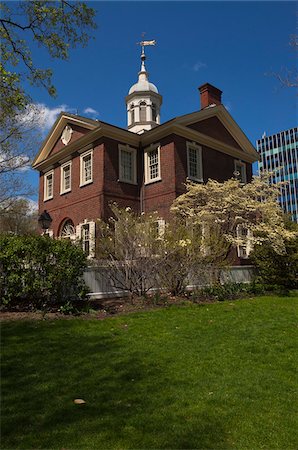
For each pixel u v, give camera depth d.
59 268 9.32
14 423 3.71
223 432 3.64
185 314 9.41
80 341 6.72
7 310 9.02
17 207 27.00
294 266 15.95
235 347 6.67
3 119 13.84
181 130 18.86
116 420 3.80
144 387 4.71
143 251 11.09
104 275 11.73
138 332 7.52
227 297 12.72
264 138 95.62
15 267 8.99
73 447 3.30
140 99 26.25
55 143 23.08
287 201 87.88
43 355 5.89
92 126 19.36
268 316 9.51
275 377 5.23
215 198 16.45
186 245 11.41
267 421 3.88
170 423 3.77
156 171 19.30
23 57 12.07
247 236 15.71
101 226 12.77
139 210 19.39
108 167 18.53
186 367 5.54
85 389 4.60
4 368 5.28
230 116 22.19
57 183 22.38
